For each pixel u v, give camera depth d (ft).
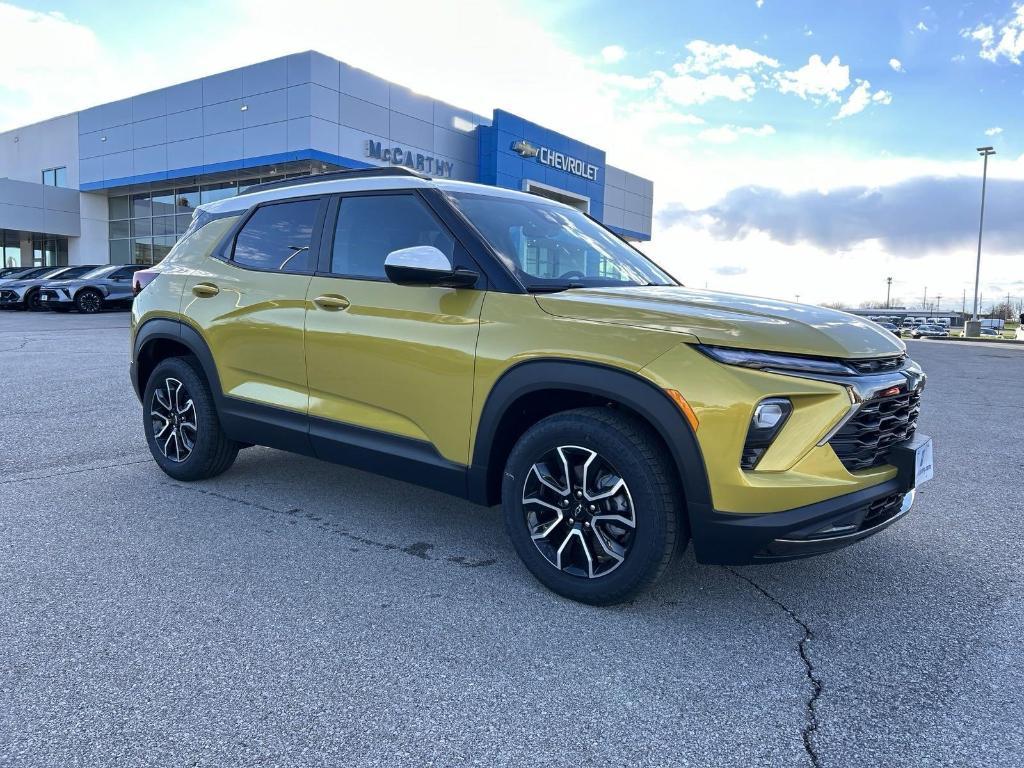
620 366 8.82
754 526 8.34
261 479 15.10
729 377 8.35
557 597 9.84
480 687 7.65
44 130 106.83
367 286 11.51
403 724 6.99
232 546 11.43
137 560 10.80
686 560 11.31
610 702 7.43
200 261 14.47
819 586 10.43
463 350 10.19
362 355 11.34
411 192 11.59
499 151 95.30
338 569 10.62
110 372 29.22
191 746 6.58
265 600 9.57
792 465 8.41
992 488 15.80
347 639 8.59
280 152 78.79
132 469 15.71
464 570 10.68
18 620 8.87
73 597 9.53
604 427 9.04
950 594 10.21
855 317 10.14
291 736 6.76
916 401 9.84
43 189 100.27
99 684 7.53
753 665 8.21
